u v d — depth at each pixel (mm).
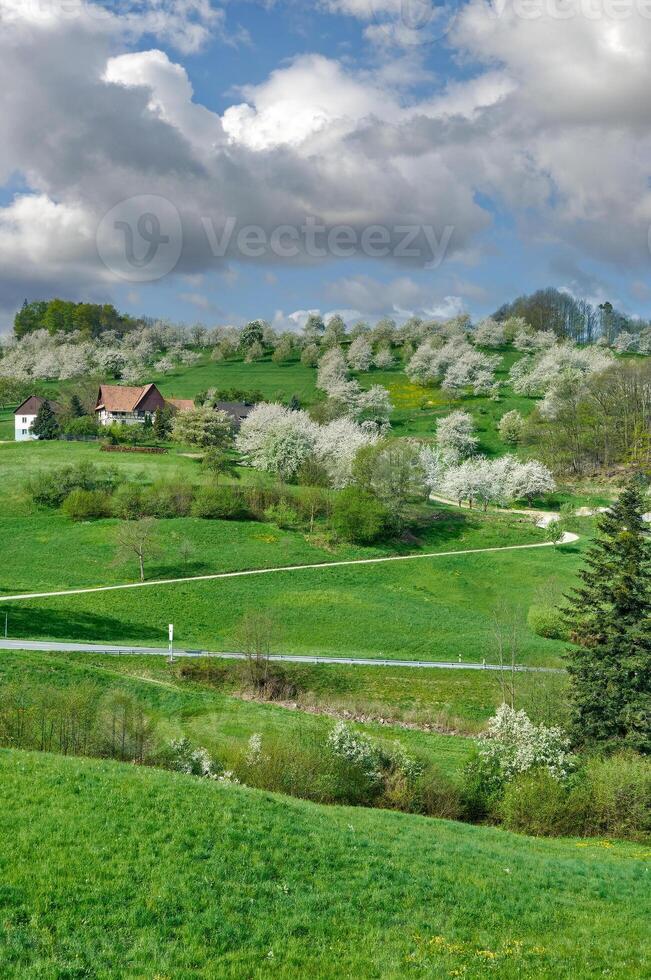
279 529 107375
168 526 103312
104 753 32156
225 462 127250
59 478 110500
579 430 155500
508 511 126938
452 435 162125
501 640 70500
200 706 48844
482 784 37281
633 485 51094
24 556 91188
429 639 74312
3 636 62031
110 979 15289
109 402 176125
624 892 23938
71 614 71875
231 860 20781
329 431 142750
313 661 63844
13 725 32594
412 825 28891
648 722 44531
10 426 177375
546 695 50531
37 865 18766
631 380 160125
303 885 20391
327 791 33375
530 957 18688
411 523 114438
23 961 15406
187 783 26312
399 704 57062
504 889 22656
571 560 102125
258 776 33312
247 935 17656
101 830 21000
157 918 17625
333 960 17250
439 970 17406
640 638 46750
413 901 20750
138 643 65562
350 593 87625
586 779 36688
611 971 18406
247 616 65375
